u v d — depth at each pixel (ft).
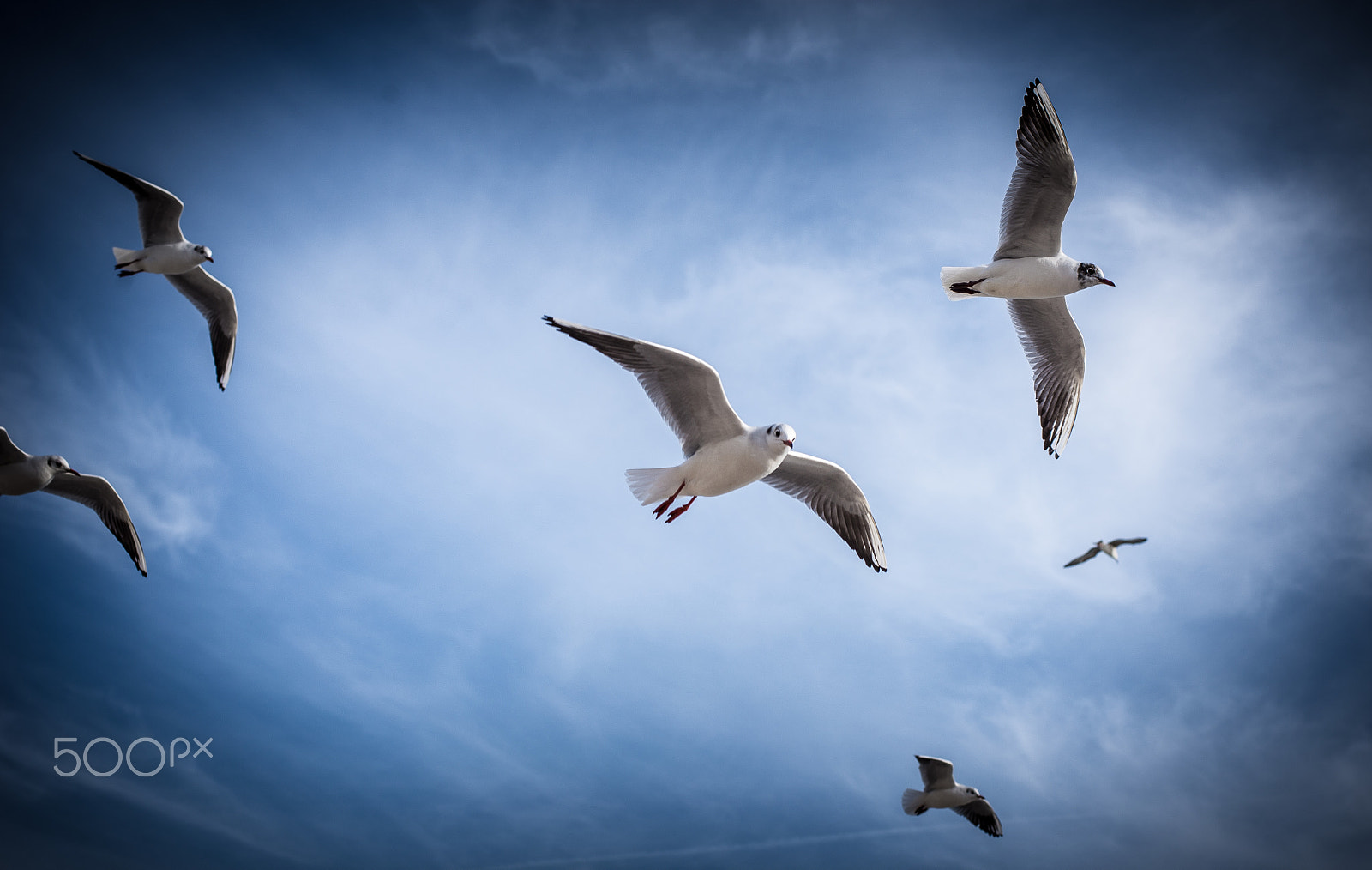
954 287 30.83
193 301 40.75
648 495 24.82
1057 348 32.45
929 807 38.50
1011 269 30.04
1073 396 32.19
